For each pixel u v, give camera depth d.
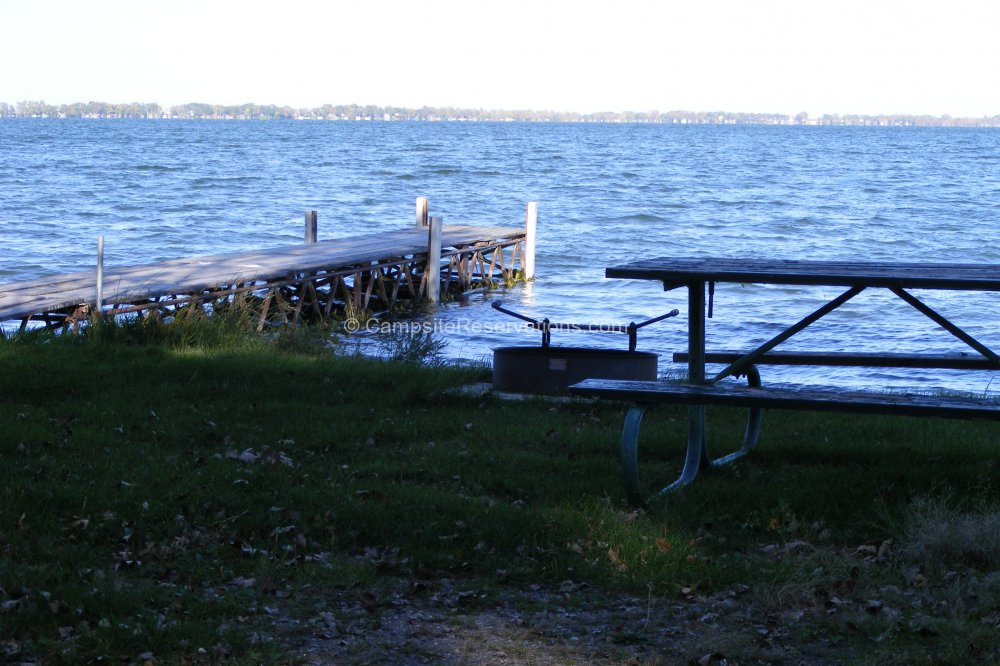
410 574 5.21
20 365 10.09
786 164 104.69
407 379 10.36
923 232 43.53
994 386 14.91
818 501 6.25
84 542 5.39
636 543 5.44
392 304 22.88
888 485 6.57
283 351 13.16
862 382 15.31
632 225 44.31
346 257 21.42
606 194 61.34
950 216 50.94
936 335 20.12
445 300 24.64
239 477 6.52
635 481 6.11
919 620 4.55
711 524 5.91
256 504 6.04
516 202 55.22
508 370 10.24
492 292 26.16
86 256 31.98
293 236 38.91
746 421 8.95
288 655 4.23
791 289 26.17
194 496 6.09
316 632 4.50
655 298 25.05
